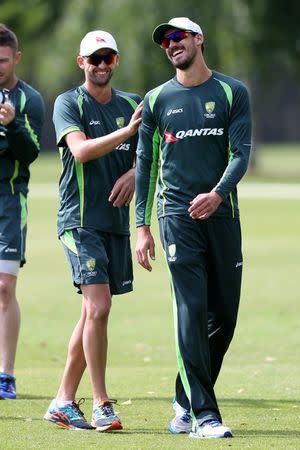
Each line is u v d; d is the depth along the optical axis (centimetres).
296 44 15238
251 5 14725
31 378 3612
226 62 14600
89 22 14762
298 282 6319
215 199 2608
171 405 3089
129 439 2623
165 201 2700
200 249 2686
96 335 2767
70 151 2841
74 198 2848
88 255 2806
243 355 4203
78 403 2858
